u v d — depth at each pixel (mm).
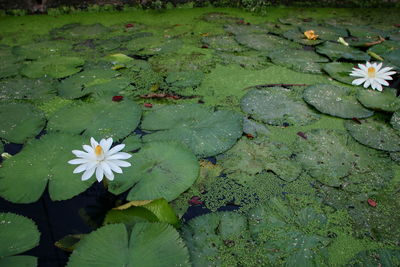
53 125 840
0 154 758
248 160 756
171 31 1423
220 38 1347
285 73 1097
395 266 568
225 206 666
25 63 1142
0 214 628
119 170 632
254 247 591
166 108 893
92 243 574
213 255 578
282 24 1512
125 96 963
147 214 619
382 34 1388
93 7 1649
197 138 793
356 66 1128
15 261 562
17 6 1582
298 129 847
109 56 1177
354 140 816
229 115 865
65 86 1003
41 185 682
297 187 702
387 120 881
